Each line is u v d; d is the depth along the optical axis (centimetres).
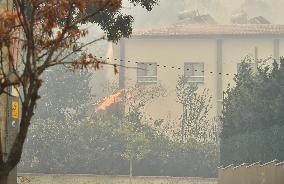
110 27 3356
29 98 1248
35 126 7556
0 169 1238
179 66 8725
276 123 4259
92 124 7531
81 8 1269
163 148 7506
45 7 1258
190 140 7556
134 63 8694
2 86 1256
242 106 4806
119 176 7331
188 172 7506
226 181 5091
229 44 8756
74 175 7288
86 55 1301
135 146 7300
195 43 8762
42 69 1264
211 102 8631
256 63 6606
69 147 7512
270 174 3516
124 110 8431
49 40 1281
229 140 4959
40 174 7312
